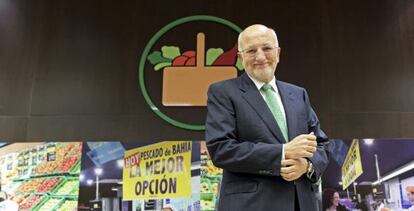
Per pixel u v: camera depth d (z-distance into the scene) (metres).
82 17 3.48
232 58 3.29
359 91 3.25
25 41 3.46
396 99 3.22
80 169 3.08
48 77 3.38
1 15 3.51
